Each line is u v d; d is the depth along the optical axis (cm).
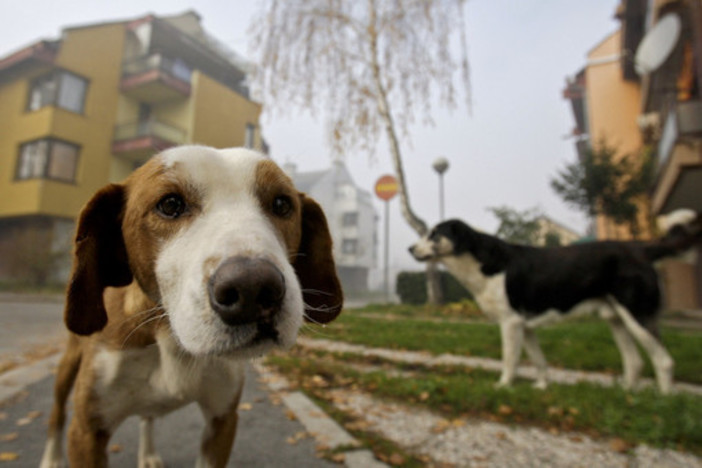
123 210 185
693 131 959
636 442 294
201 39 2764
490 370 517
